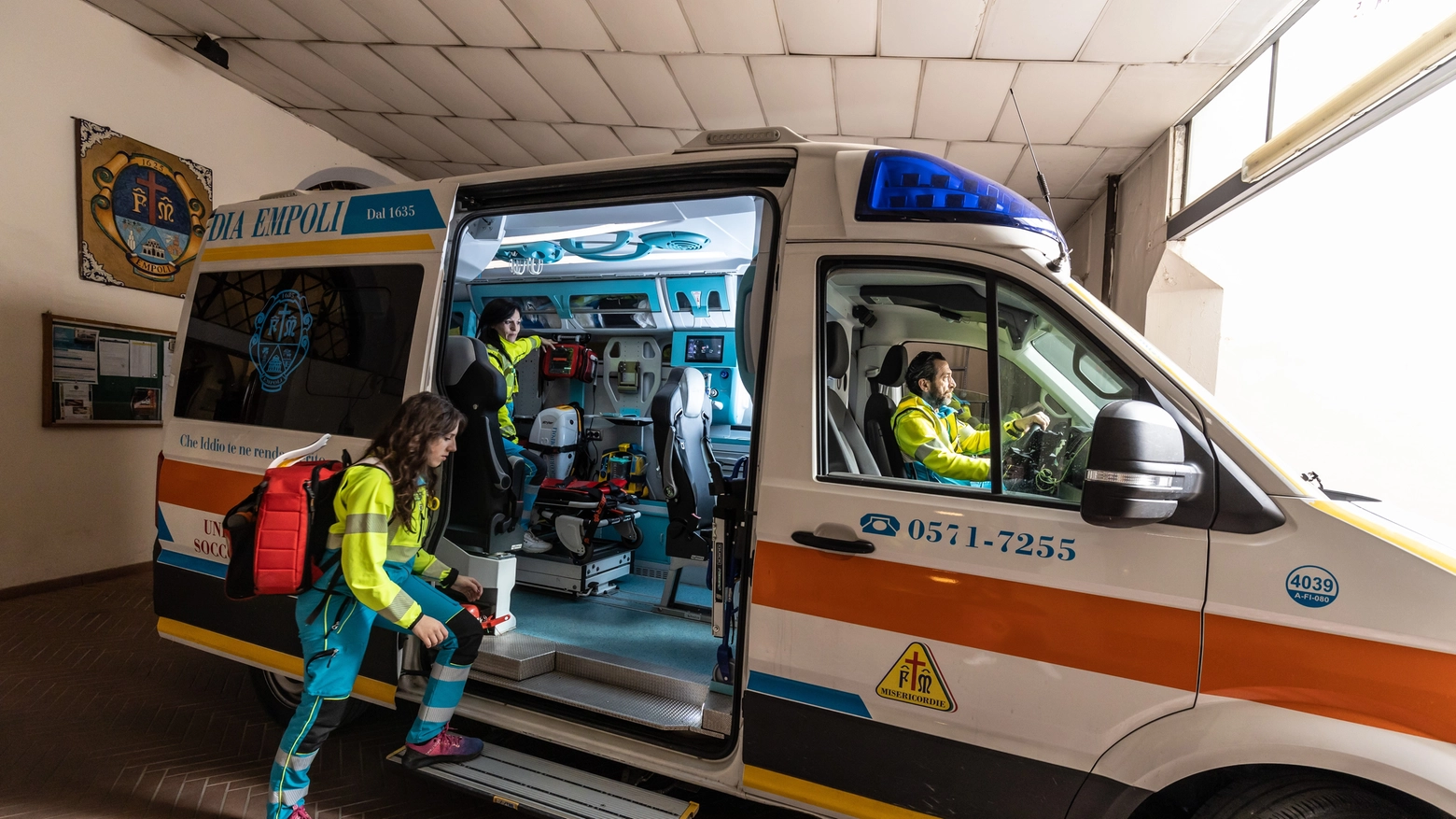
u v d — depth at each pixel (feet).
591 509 13.16
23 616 14.24
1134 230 20.80
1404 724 4.86
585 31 16.28
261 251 10.02
